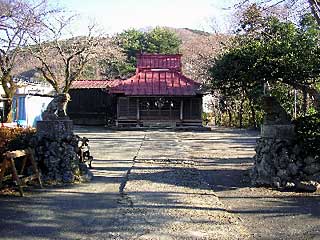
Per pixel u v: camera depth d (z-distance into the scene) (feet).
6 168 23.27
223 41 91.81
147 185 24.91
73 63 80.28
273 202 21.12
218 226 16.85
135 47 133.08
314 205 20.44
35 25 51.34
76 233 16.01
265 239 15.40
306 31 28.53
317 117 25.14
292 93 51.55
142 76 89.40
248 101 87.10
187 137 63.62
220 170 31.27
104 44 83.92
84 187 24.81
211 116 114.11
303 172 24.47
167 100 86.43
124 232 16.02
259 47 25.57
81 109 100.01
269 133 25.68
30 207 19.99
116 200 21.47
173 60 92.94
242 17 39.32
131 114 86.69
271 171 24.99
